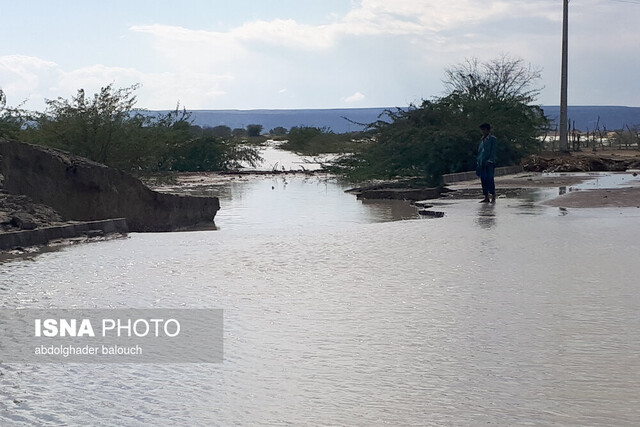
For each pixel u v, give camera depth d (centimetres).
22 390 808
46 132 3578
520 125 4659
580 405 728
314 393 779
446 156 4216
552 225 2020
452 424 692
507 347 916
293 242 1805
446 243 1723
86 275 1416
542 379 802
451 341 946
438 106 4425
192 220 2561
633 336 951
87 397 784
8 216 1955
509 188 3394
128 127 3766
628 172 4478
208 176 5009
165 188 4056
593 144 7438
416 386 791
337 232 1975
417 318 1058
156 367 873
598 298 1152
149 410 745
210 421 714
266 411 736
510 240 1750
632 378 801
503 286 1245
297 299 1188
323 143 8738
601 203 2605
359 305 1141
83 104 3659
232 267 1479
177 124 5597
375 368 852
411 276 1346
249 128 17088
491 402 741
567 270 1370
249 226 2438
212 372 852
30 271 1466
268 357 900
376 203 3156
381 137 4353
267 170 5681
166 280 1358
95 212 2355
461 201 2861
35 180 2281
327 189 3972
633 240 1722
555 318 1042
